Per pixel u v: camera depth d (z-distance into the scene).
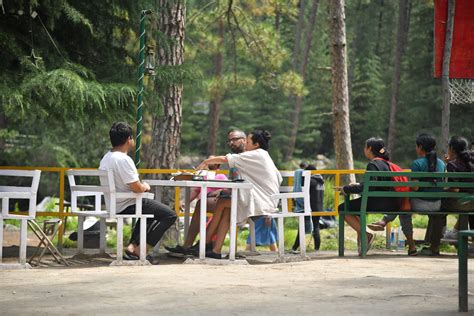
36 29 13.30
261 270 10.34
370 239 12.94
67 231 18.84
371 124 61.03
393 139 50.94
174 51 15.58
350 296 7.99
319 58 64.31
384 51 70.50
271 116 57.09
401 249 14.41
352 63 63.94
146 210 10.98
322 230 18.16
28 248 13.66
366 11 69.50
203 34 32.12
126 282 8.92
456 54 16.94
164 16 15.62
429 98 50.88
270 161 11.77
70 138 34.44
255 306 7.34
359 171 14.34
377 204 12.68
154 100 14.23
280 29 67.12
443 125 16.50
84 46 14.31
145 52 14.21
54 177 33.50
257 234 13.66
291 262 11.67
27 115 13.48
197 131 59.28
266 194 11.65
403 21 50.31
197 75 14.89
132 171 10.74
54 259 11.52
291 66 60.09
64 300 7.66
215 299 7.71
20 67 13.01
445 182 12.60
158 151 15.91
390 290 8.45
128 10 14.38
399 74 50.47
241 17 31.67
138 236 11.17
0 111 13.73
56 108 12.77
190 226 12.12
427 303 7.63
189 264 11.06
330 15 23.08
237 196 11.23
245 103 56.78
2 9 12.94
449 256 12.88
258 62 32.81
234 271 10.16
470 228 13.82
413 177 12.58
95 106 13.15
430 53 51.62
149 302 7.53
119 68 14.25
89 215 11.27
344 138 23.00
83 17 13.04
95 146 34.97
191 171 13.25
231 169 12.46
